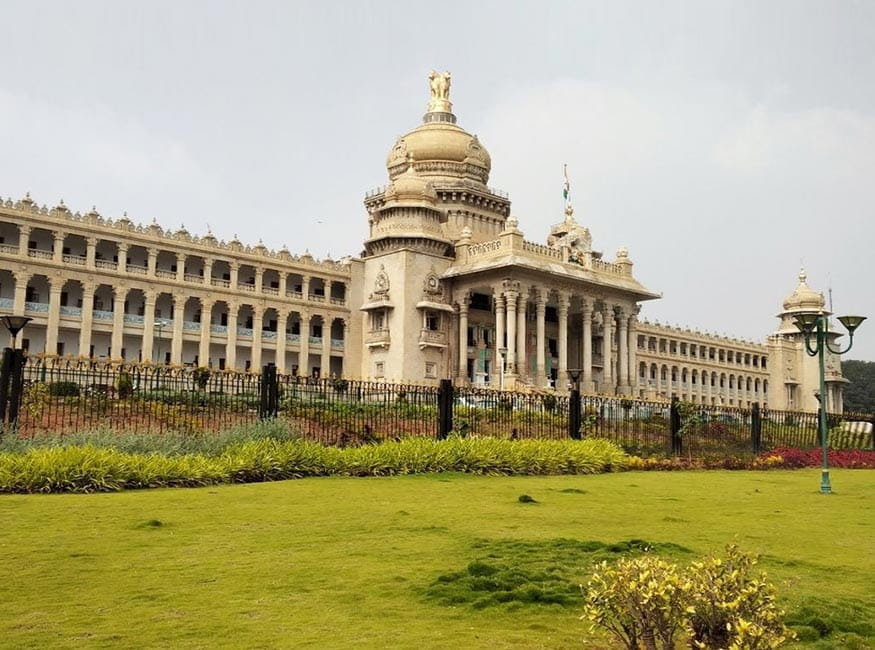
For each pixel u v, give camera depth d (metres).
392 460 27.91
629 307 88.50
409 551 13.60
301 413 36.88
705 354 126.81
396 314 81.00
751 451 42.88
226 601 10.49
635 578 8.07
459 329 82.31
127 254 76.00
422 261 81.94
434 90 103.06
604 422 46.25
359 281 88.06
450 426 32.84
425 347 80.38
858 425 54.69
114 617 9.77
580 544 14.12
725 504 21.39
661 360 118.38
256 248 82.12
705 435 44.72
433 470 28.62
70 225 70.44
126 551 13.43
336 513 17.81
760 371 135.25
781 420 52.38
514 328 76.56
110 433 26.62
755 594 7.80
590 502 21.02
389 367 81.06
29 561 12.60
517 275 77.44
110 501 19.19
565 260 82.12
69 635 9.05
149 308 74.62
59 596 10.68
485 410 42.16
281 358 82.44
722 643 7.68
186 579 11.61
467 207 94.44
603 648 8.87
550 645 8.92
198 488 22.53
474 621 9.80
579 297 83.50
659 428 44.78
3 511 17.30
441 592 10.90
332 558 13.05
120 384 34.94
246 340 81.56
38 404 32.81
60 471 21.27
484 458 29.48
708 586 7.94
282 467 25.95
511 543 14.22
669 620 7.77
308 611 10.09
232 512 17.72
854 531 16.94
